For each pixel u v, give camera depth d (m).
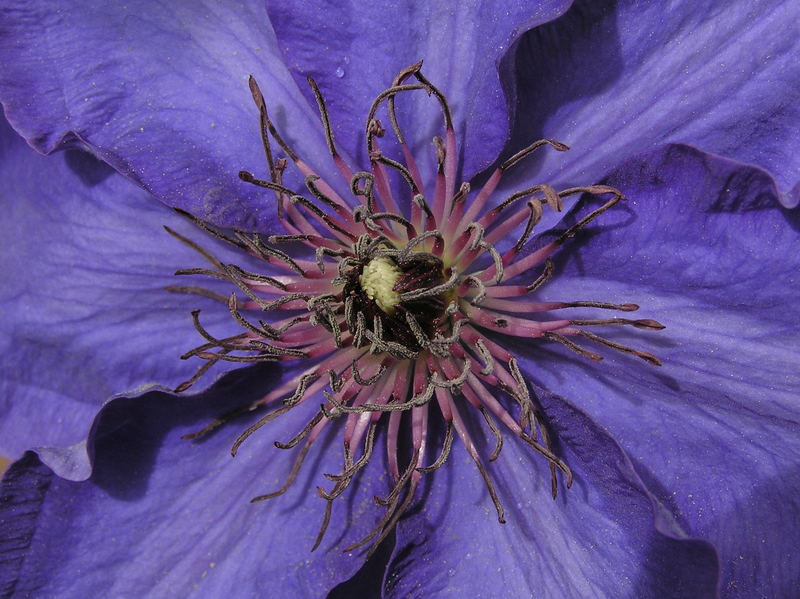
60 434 0.13
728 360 0.11
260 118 0.11
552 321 0.12
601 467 0.11
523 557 0.12
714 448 0.11
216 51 0.12
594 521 0.11
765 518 0.11
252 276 0.12
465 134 0.12
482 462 0.12
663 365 0.11
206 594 0.12
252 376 0.12
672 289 0.11
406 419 0.12
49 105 0.12
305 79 0.12
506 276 0.12
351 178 0.12
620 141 0.12
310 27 0.12
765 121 0.11
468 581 0.12
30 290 0.13
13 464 0.11
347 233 0.12
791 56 0.11
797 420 0.11
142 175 0.12
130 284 0.12
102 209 0.12
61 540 0.12
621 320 0.11
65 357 0.13
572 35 0.11
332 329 0.12
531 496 0.12
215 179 0.12
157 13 0.12
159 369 0.12
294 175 0.12
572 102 0.12
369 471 0.12
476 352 0.12
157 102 0.12
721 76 0.11
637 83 0.12
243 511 0.12
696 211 0.11
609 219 0.11
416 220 0.12
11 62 0.12
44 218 0.13
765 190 0.10
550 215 0.12
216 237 0.12
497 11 0.12
